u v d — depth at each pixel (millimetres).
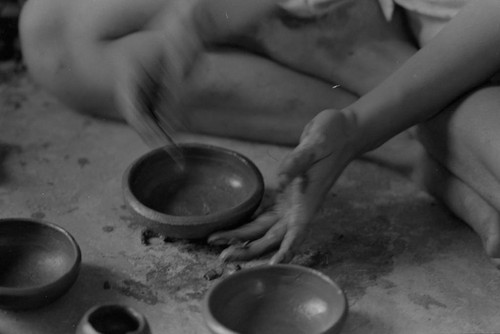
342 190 2609
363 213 2512
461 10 2301
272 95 2670
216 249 2346
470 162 2299
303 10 2543
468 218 2348
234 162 2488
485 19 2250
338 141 2219
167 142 2498
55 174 2664
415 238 2418
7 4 3229
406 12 2617
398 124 2314
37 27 2713
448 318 2145
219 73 2656
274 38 2607
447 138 2342
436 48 2291
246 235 2273
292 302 2076
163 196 2461
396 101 2291
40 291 2043
